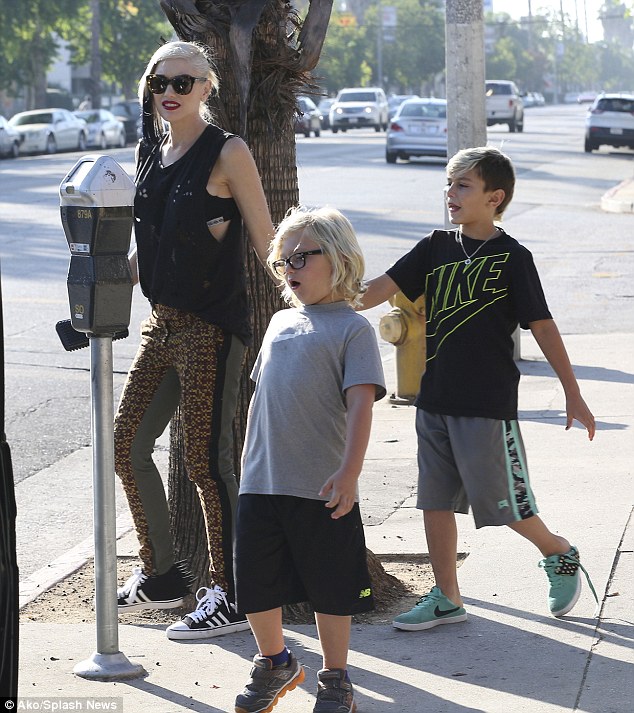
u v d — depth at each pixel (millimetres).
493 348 4496
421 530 6012
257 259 5145
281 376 3826
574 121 68688
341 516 3725
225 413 4602
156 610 5062
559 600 4680
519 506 4555
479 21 9414
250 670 4312
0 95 69625
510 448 4535
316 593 3842
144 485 4777
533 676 4160
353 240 3871
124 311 4086
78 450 8117
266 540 3857
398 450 7652
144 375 4707
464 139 9500
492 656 4355
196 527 5242
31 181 28422
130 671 4254
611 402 8547
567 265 15531
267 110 5066
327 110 60625
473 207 4523
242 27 4914
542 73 151250
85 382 9930
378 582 5152
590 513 5957
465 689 4074
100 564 4246
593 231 18953
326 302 3898
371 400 3756
